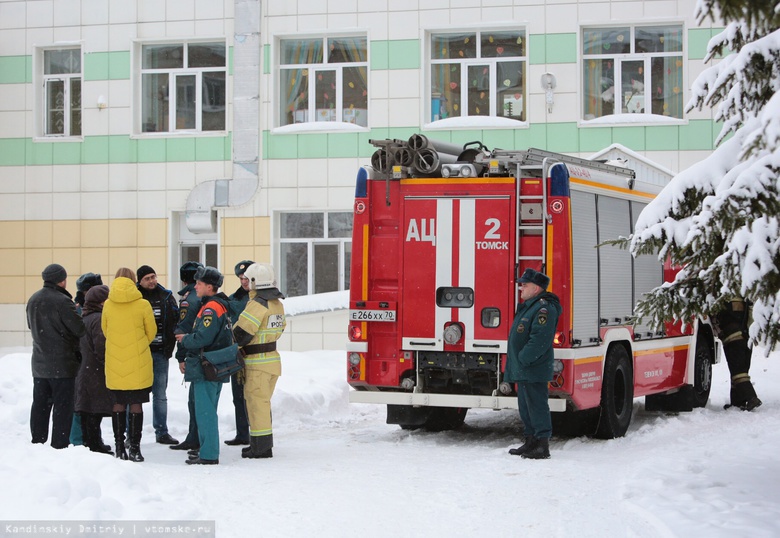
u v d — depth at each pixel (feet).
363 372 37.17
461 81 73.67
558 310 33.06
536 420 33.14
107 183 76.74
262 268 33.86
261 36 74.90
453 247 36.32
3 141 78.28
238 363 32.17
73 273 77.10
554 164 35.42
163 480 27.45
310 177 74.18
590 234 37.01
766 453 32.53
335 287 74.49
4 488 23.02
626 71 72.18
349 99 74.95
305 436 40.09
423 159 36.63
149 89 77.66
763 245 23.24
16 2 78.18
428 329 36.45
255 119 74.79
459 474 29.96
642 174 66.59
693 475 28.40
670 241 24.90
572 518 23.79
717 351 49.83
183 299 37.04
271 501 25.57
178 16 76.23
